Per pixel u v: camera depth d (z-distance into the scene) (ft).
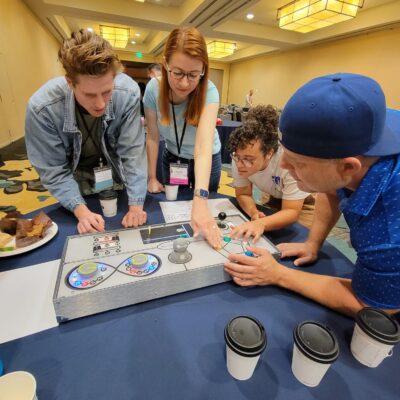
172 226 2.85
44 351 1.69
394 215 1.61
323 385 1.59
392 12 15.25
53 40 26.76
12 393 1.29
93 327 1.87
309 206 4.82
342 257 2.88
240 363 1.49
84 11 17.21
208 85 3.64
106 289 1.92
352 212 1.79
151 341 1.79
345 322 2.06
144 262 2.11
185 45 2.98
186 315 2.02
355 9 14.48
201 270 2.20
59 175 3.34
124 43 26.35
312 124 1.46
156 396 1.47
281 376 1.62
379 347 1.61
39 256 2.57
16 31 15.17
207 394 1.50
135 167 3.60
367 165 1.68
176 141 4.30
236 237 2.75
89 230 2.88
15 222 2.79
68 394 1.47
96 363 1.63
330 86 1.46
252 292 2.30
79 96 2.68
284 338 1.89
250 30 20.86
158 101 3.89
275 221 3.19
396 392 1.58
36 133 3.05
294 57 24.95
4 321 1.89
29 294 2.12
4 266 2.41
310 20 15.55
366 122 1.41
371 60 18.03
